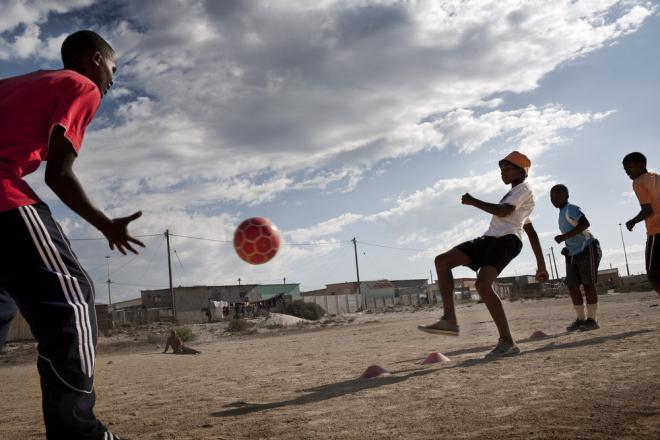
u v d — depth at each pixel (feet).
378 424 9.87
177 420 12.07
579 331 25.00
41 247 7.36
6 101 7.56
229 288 182.09
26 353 68.74
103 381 24.57
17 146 7.47
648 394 10.30
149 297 175.52
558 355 16.70
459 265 17.85
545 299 137.39
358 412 11.09
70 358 7.36
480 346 23.88
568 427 8.54
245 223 14.53
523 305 103.71
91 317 7.74
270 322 113.29
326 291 259.19
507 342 18.24
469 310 105.19
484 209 17.34
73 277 7.58
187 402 14.85
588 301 25.66
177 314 139.54
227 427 10.77
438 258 17.51
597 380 12.10
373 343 36.24
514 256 17.95
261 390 15.97
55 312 7.36
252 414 12.01
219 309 143.95
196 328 108.58
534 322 39.37
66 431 7.37
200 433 10.40
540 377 13.15
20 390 25.11
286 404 12.92
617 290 129.90
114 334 98.02
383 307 196.34
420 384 13.83
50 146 7.28
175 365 32.42
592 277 25.22
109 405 15.74
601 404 9.85
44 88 7.56
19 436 11.94
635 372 12.65
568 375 13.07
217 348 56.44
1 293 7.48
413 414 10.44
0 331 7.53
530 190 17.71
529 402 10.57
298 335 73.67
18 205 7.30
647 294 85.97
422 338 36.47
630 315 33.40
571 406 9.92
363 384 14.94
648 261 20.80
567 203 25.22
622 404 9.71
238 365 27.48
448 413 10.25
